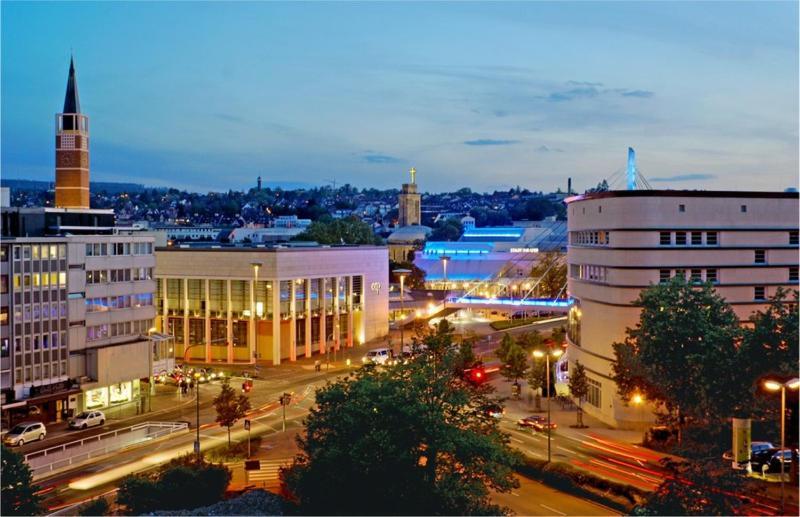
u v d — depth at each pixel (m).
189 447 107.81
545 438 108.62
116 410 129.88
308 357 179.38
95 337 132.50
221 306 175.00
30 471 74.69
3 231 133.00
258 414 127.44
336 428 75.81
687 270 114.06
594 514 79.81
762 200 115.75
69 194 188.00
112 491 88.38
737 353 93.94
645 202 113.19
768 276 115.81
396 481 73.12
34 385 121.19
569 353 135.12
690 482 71.25
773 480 82.88
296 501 76.69
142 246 142.50
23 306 119.94
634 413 112.75
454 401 77.88
